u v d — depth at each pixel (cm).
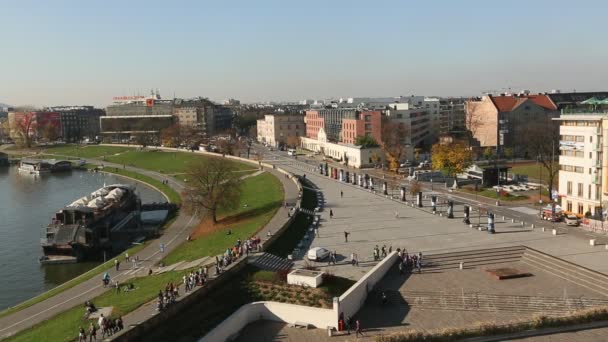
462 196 17662
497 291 8925
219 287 9400
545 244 11350
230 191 16588
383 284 9500
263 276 9662
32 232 17812
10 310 10650
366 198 17675
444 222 13800
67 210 16162
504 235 12238
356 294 8575
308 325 8256
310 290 9006
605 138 13112
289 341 7762
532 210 15138
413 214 14912
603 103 13675
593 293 8638
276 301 8869
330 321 8069
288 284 9300
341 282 9288
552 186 17662
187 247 13988
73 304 10344
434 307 8500
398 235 12544
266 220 14325
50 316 9812
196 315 8500
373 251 11238
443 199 17188
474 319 7969
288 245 11950
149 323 7888
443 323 7881
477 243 11581
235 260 10319
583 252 10669
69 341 7731
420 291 9088
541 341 7131
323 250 10906
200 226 16775
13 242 16662
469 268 10181
